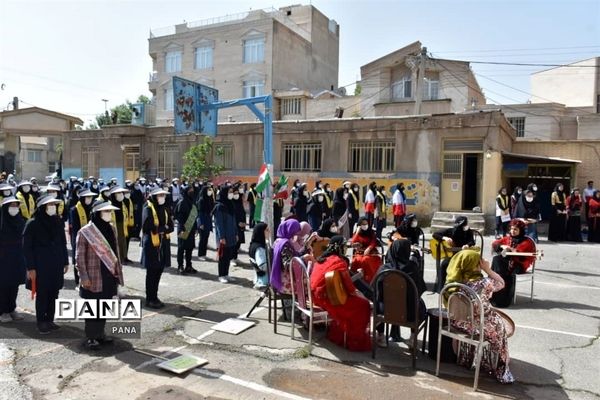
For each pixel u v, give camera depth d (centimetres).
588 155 1991
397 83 2712
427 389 443
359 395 430
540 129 2752
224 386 447
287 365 497
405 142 1798
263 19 3175
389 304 502
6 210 632
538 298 778
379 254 710
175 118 1138
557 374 479
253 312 688
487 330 461
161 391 435
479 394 433
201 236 1095
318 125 1967
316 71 3809
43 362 498
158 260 699
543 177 2098
